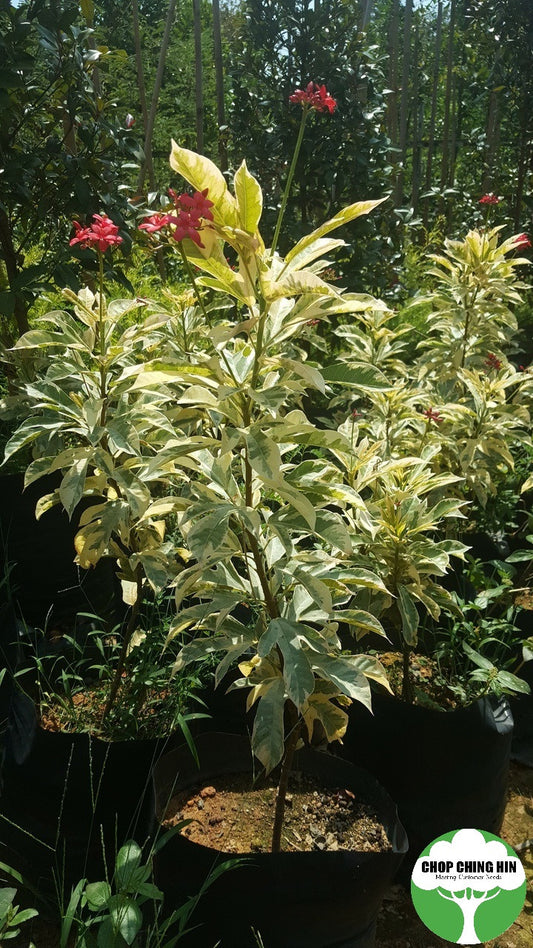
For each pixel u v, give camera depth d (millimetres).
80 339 2316
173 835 1888
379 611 2484
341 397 3994
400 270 6008
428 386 3895
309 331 4121
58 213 3508
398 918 2301
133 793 2152
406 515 2486
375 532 2393
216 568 2012
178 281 5730
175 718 2348
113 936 1694
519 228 7773
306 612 2012
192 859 1865
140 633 2578
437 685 2633
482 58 8078
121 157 3867
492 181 8367
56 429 2293
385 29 11227
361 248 5516
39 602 3180
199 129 5863
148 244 3635
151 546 2527
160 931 1780
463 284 3854
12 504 3074
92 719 2430
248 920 1860
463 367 3928
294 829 2098
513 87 7605
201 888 1788
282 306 1844
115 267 3596
